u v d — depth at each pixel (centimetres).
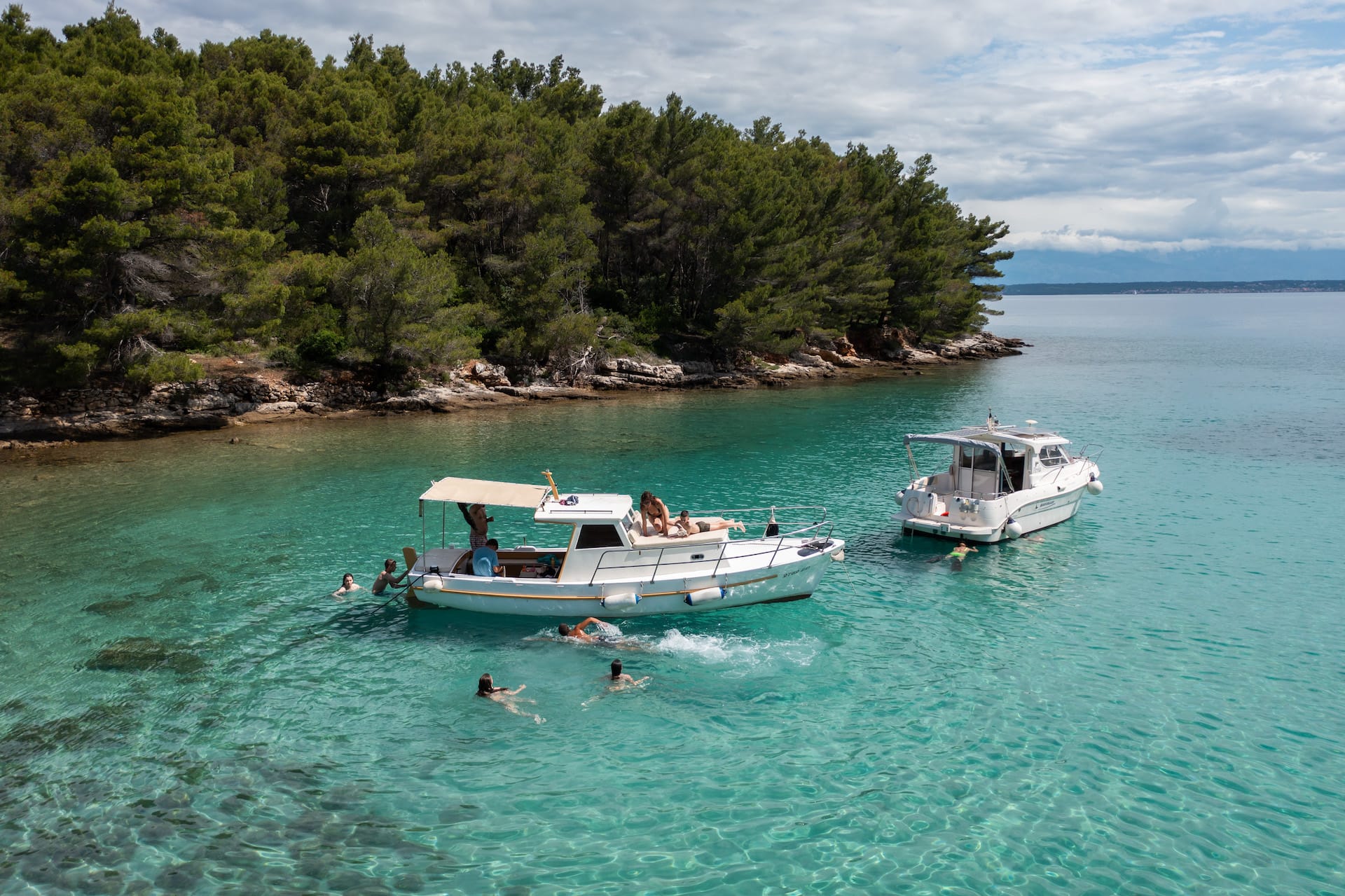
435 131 6009
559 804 1201
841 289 7562
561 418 4809
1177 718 1438
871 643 1756
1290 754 1327
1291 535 2509
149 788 1231
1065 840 1120
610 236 6794
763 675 1611
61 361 3797
